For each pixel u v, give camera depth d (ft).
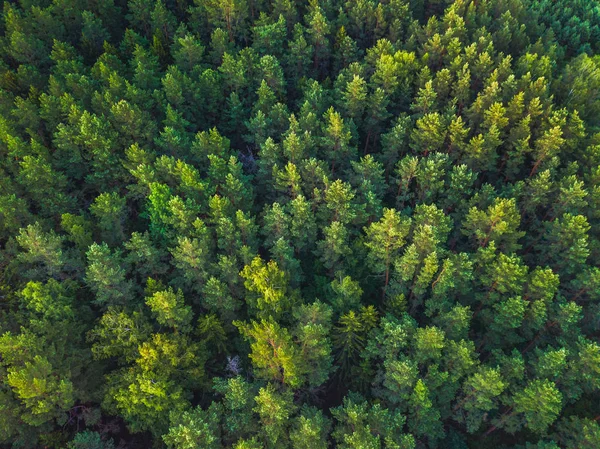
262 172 193.67
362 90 207.10
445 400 147.95
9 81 212.84
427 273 149.89
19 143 174.60
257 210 194.59
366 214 174.91
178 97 205.26
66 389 125.29
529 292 159.43
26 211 163.73
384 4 273.33
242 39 269.23
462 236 197.57
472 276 164.66
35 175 167.22
